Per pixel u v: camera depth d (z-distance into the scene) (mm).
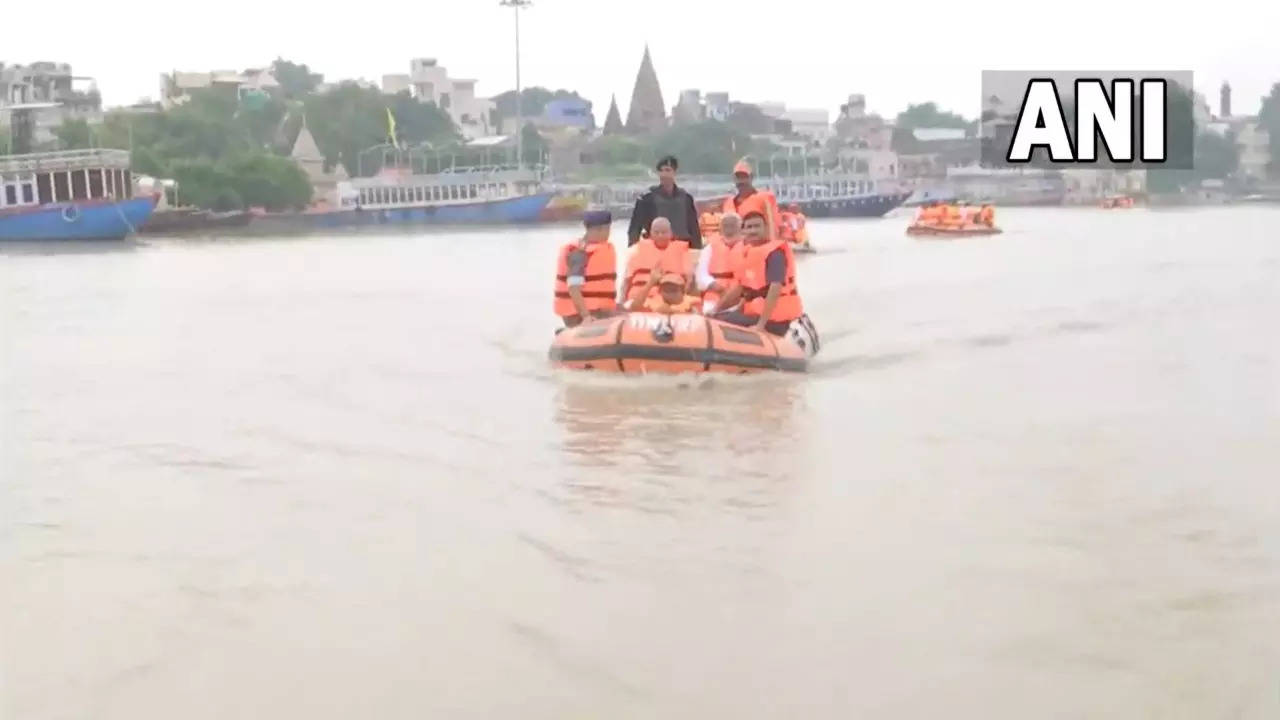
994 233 57156
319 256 45219
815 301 21281
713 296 13906
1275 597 5902
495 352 15273
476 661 5320
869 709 4820
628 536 7062
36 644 5562
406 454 9297
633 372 12953
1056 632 5523
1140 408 10844
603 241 13992
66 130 82750
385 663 5309
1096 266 31250
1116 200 124438
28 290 27531
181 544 7020
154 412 11234
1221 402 11117
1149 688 4938
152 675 5223
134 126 87000
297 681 5137
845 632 5574
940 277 27500
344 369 13875
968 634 5523
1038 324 17547
